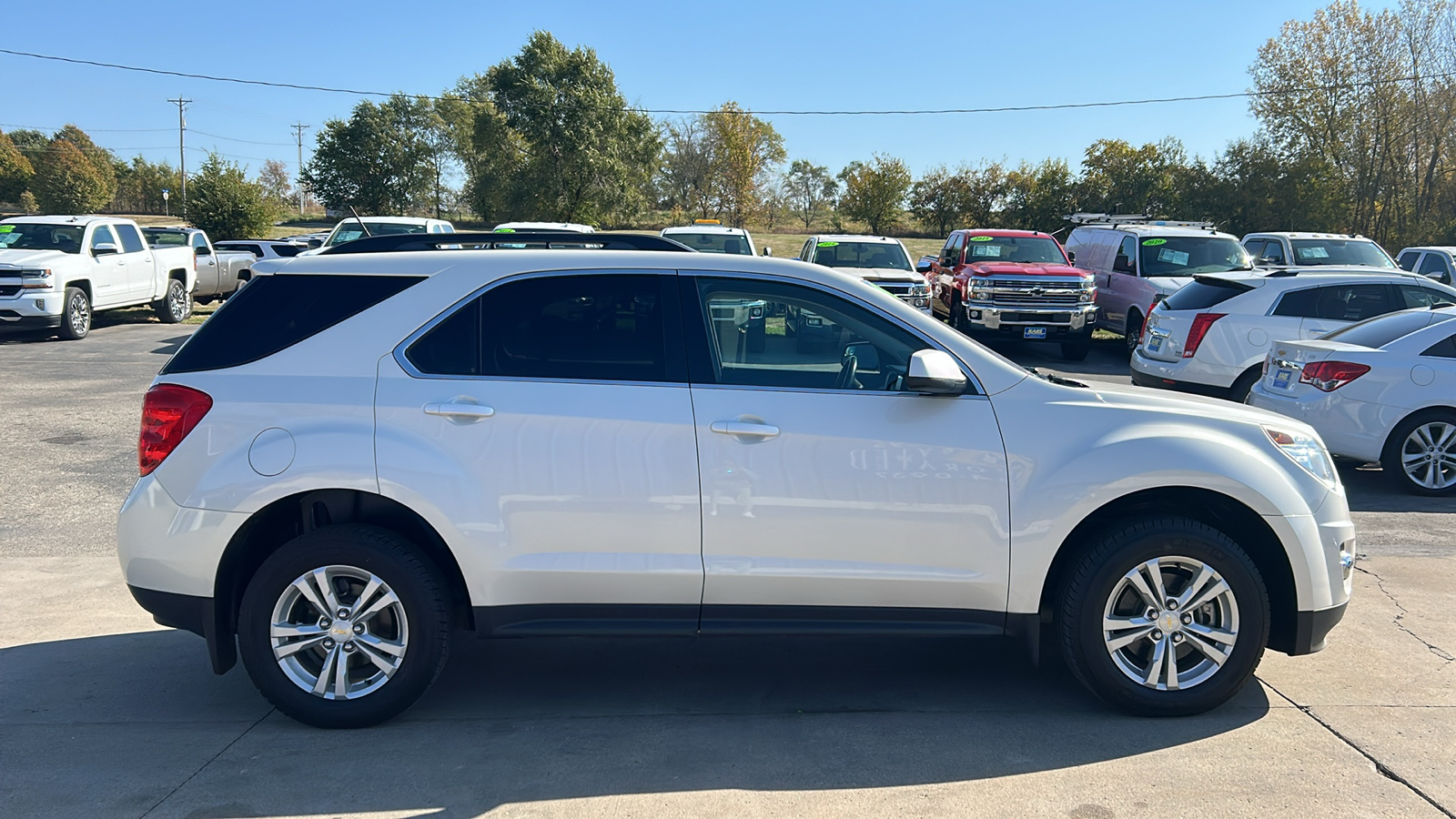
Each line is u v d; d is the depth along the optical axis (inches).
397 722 155.7
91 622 200.2
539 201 2294.5
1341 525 158.9
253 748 145.7
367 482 146.4
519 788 133.4
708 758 142.7
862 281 160.6
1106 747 145.9
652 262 157.8
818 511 150.3
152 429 150.3
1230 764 140.0
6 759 141.7
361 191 3053.6
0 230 705.6
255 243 1062.4
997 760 141.8
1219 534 151.5
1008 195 2194.9
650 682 173.5
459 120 3120.1
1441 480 313.3
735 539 150.2
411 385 150.3
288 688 150.3
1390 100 1440.7
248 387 149.9
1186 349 423.2
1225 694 154.3
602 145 2320.4
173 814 126.5
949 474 150.8
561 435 148.9
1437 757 142.4
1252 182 1469.0
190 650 187.0
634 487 149.3
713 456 149.4
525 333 153.9
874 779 136.1
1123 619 152.7
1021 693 167.9
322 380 150.3
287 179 4411.9
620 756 143.3
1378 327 333.7
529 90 2233.0
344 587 152.1
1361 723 154.2
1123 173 1915.6
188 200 1493.6
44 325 660.7
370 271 156.4
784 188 3275.1
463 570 148.8
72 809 127.6
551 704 163.3
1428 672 174.6
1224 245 651.5
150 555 148.8
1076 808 128.0
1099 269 703.1
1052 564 156.8
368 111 3004.4
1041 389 156.9
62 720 155.9
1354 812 127.3
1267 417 163.5
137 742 147.9
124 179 3890.3
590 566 149.4
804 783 135.0
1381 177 1470.2
